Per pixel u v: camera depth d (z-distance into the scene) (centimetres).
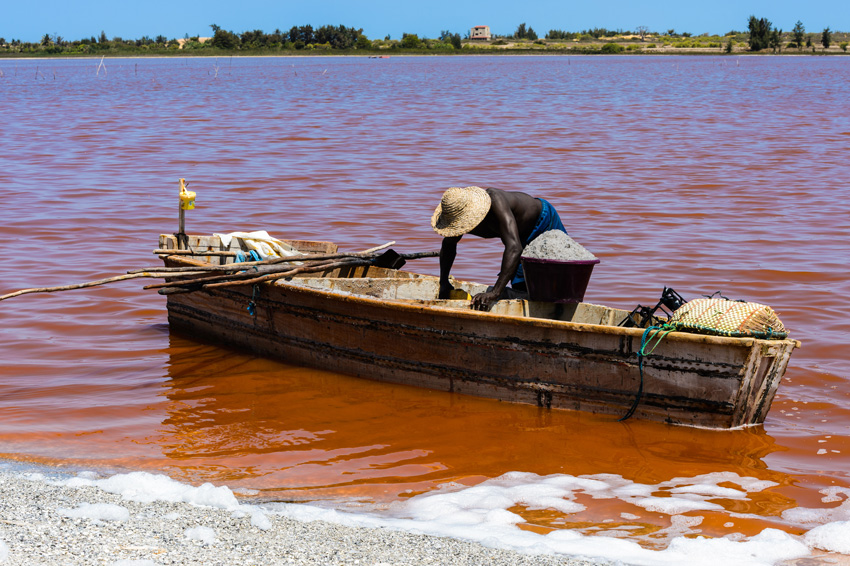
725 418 807
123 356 1059
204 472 747
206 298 1104
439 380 929
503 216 964
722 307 812
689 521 656
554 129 3872
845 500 693
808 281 1374
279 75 10638
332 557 573
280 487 718
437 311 898
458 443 812
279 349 1042
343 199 2127
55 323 1175
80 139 3497
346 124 4119
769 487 718
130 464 759
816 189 2256
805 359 1027
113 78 10194
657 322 894
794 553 598
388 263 1151
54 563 542
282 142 3362
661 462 768
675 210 1986
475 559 576
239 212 1964
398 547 593
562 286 940
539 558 580
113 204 2055
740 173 2541
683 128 3931
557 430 837
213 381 975
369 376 973
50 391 938
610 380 845
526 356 875
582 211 1984
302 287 987
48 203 2059
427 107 5250
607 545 604
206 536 595
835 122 4206
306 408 897
